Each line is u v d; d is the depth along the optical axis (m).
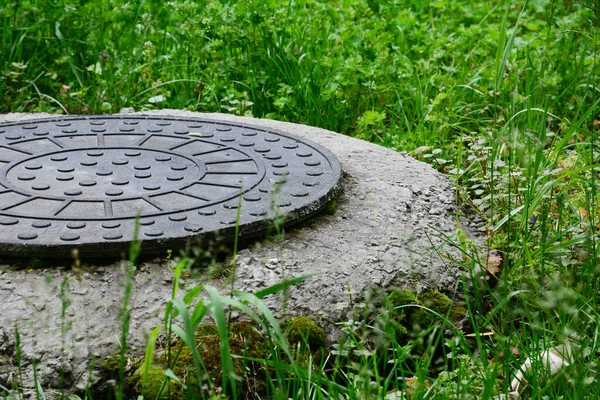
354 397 2.38
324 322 2.87
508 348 2.53
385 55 5.62
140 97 5.45
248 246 3.11
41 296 2.78
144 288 2.85
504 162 3.88
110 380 2.60
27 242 2.84
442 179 3.98
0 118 4.50
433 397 2.46
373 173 3.91
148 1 6.23
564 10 6.78
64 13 5.75
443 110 4.97
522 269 3.18
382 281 3.06
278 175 3.51
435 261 3.21
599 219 3.41
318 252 3.15
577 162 4.11
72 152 3.70
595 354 2.69
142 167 3.53
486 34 6.43
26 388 2.53
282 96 5.21
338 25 6.25
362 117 5.12
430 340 2.56
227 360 2.02
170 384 2.54
